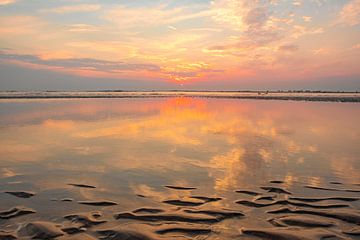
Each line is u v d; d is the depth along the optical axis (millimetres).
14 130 13953
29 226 4410
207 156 8914
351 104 37250
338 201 5387
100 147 10180
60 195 5754
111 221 4609
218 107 31672
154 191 6012
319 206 5164
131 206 5211
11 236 4113
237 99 56062
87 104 36125
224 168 7664
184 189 6121
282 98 58062
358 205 5195
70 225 4461
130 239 4027
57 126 15391
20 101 42562
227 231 4281
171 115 21656
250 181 6613
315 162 8203
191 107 31516
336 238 4035
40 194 5797
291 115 21844
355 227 4359
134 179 6781
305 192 5883
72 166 7820
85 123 16688
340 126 15547
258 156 8906
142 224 4484
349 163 8078
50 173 7203
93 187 6230
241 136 12398
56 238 4059
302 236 4074
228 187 6223
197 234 4191
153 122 17234
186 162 8242
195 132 13461
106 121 17656
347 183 6422
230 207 5160
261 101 47062
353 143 10867
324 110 26969
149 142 11086
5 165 7891
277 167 7719
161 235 4145
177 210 5031
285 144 10688
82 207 5164
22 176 6953
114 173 7230
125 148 10023
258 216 4785
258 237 4109
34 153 9273
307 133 13180
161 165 7941
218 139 11703
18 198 5574
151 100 50312
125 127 15047
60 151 9555
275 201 5422
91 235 4152
